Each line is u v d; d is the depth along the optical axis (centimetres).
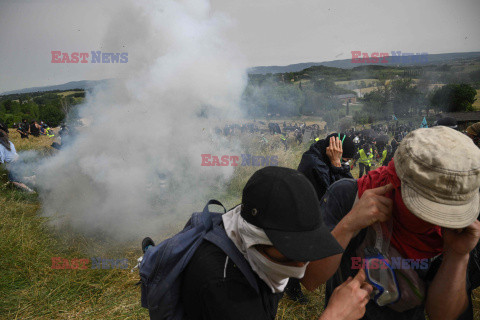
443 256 108
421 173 88
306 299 263
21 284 283
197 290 86
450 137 90
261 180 85
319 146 256
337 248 81
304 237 79
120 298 272
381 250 110
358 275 105
